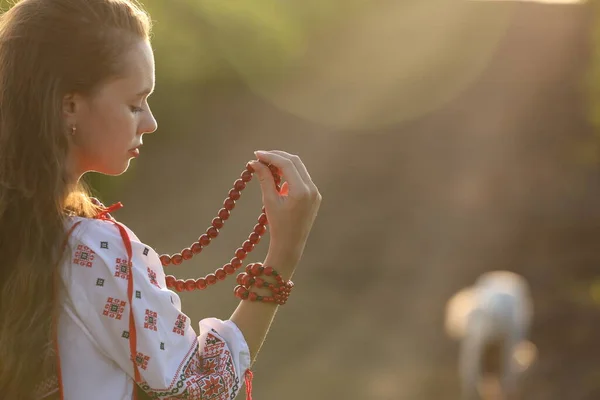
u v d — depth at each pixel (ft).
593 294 57.21
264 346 48.24
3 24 6.59
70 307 6.45
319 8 81.25
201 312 48.88
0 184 6.48
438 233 68.33
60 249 6.46
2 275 6.48
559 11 82.12
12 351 6.36
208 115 75.31
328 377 43.91
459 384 43.78
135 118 6.64
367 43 83.41
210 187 69.31
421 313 55.98
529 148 76.54
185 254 7.59
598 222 68.03
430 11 83.66
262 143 75.31
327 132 78.89
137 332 6.39
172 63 64.69
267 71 77.41
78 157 6.66
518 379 29.99
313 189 7.10
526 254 65.87
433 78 81.66
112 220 6.76
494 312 29.40
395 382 43.91
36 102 6.40
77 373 6.46
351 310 55.88
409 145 78.48
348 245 66.49
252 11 70.95
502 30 81.76
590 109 71.61
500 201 71.82
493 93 80.74
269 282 6.93
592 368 48.52
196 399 6.47
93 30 6.43
